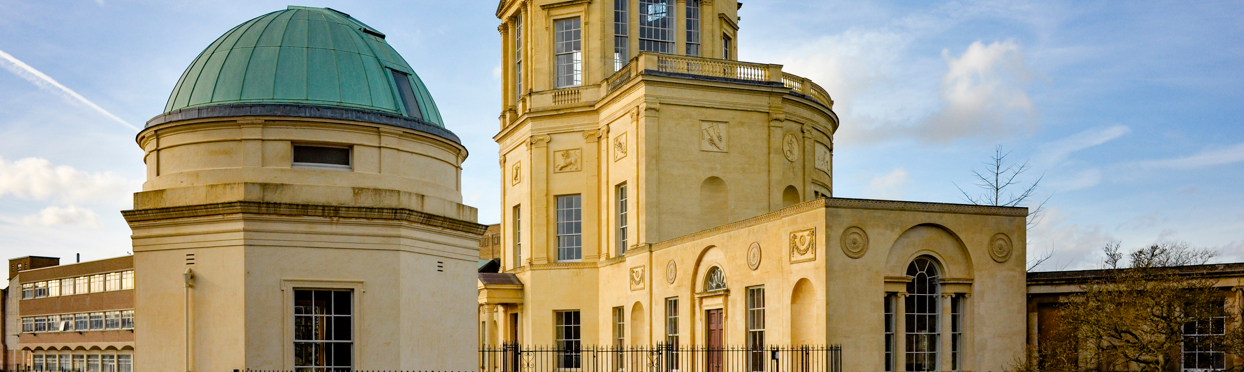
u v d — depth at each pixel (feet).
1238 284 117.19
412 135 102.53
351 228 95.61
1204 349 118.42
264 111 96.17
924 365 122.93
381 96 102.78
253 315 91.61
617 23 184.24
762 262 131.03
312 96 98.78
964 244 124.06
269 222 92.94
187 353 92.22
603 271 174.81
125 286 217.56
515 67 201.57
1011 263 126.31
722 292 138.92
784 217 126.21
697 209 162.71
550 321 178.81
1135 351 113.70
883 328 119.65
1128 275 117.60
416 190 102.73
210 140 96.68
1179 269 121.80
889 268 121.08
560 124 182.09
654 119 161.07
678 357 150.10
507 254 196.24
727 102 165.07
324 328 94.89
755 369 132.87
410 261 98.78
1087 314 116.57
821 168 182.09
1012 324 125.29
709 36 186.39
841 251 118.62
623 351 150.10
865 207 120.26
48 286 255.29
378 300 95.86
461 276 107.96
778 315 127.03
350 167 98.94
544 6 187.42
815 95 180.75
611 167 173.37
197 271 93.45
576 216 181.16
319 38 103.24
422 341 100.22
